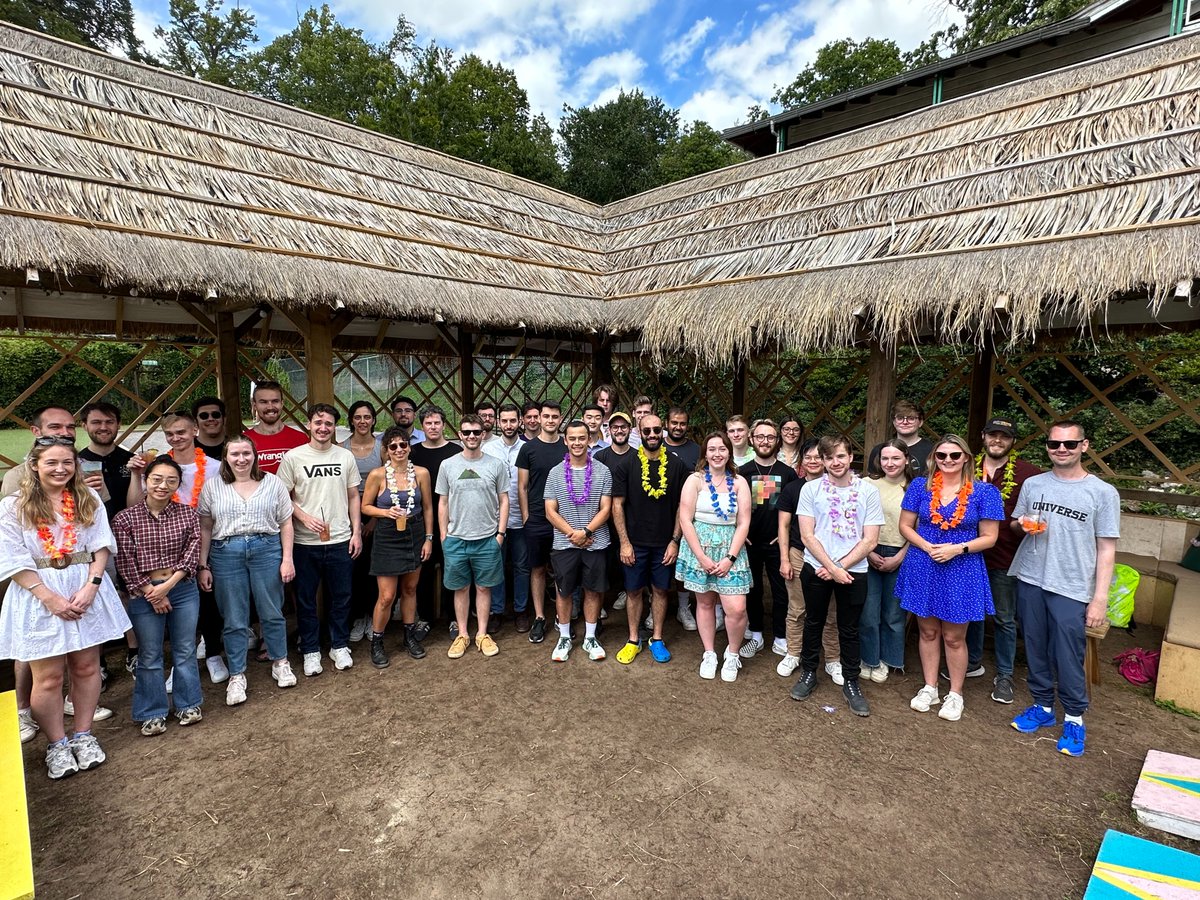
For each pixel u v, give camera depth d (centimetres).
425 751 303
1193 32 501
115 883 222
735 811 261
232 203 479
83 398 1256
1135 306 530
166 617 321
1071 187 420
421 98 2167
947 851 238
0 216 340
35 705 272
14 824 194
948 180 506
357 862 232
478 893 219
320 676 382
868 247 490
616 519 399
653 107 2719
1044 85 570
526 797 269
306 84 2289
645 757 298
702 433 946
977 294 384
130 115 504
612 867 230
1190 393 713
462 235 654
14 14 1872
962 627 330
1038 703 322
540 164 2383
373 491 396
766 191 693
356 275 484
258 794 271
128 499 333
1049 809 262
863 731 322
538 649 425
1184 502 551
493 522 407
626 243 790
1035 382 800
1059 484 304
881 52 2111
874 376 469
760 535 407
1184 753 303
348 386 1307
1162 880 210
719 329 511
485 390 1008
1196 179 368
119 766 289
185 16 2666
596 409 496
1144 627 469
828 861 233
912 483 340
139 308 651
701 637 422
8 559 254
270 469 407
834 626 393
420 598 475
